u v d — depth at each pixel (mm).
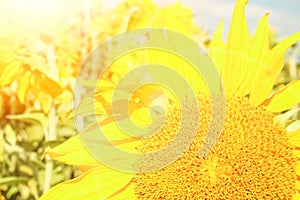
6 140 691
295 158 553
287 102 568
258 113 558
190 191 551
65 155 580
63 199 576
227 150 549
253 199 546
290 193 547
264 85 570
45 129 657
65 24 655
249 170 548
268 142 551
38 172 676
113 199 571
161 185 558
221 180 548
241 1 578
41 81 652
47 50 650
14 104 675
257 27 579
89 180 580
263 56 574
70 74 651
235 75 573
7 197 669
